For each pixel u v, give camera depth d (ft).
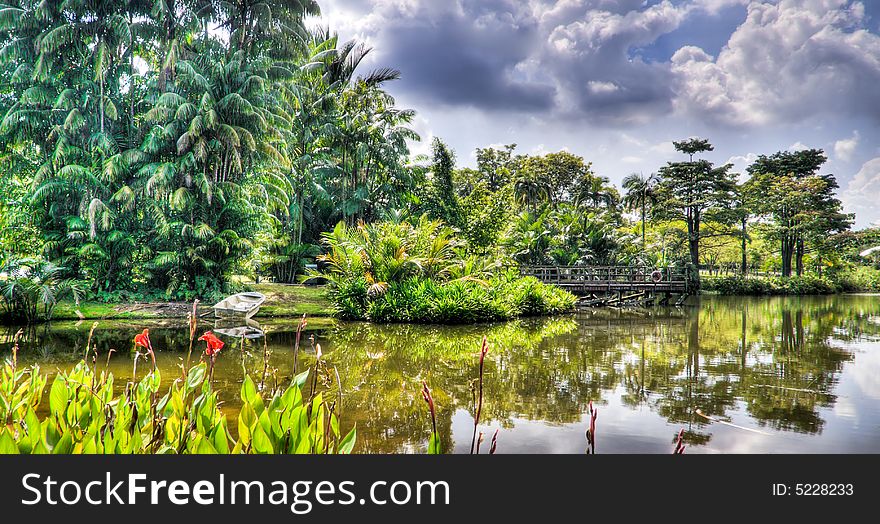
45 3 45.27
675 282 81.15
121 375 20.67
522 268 74.02
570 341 34.88
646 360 27.37
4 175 46.52
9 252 43.80
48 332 34.68
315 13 60.23
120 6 49.06
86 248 43.86
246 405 7.04
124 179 48.70
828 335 40.34
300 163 70.23
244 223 51.49
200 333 35.29
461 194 122.62
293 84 64.23
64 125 44.57
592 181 150.10
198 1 53.42
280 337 34.47
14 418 8.98
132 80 50.49
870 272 153.07
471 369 23.91
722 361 27.37
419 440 13.57
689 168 129.29
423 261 50.47
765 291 121.29
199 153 46.96
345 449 6.97
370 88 78.33
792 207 133.90
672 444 13.57
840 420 16.16
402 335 36.58
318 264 73.41
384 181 80.02
